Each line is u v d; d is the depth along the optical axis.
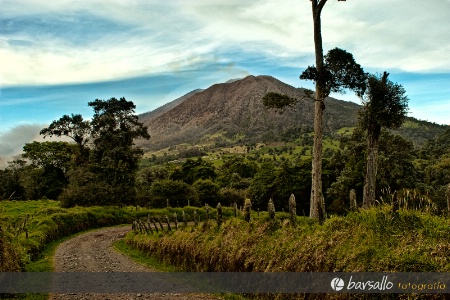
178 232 16.62
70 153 69.62
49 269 15.01
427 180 51.31
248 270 10.41
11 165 70.75
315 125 20.95
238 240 11.48
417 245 7.12
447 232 7.08
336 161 51.53
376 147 25.42
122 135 60.59
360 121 26.08
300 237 9.56
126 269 15.23
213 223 14.18
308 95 21.53
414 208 8.83
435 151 90.25
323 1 20.62
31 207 43.28
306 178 56.72
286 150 188.12
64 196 43.72
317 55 21.17
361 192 41.47
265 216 11.70
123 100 63.19
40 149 70.88
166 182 53.97
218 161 170.38
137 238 23.09
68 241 26.89
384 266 7.12
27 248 17.62
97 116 61.78
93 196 43.97
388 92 23.59
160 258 17.05
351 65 20.92
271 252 9.96
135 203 49.25
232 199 62.22
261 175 62.19
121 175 50.59
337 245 8.39
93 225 36.56
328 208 43.75
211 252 12.42
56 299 9.99
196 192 56.22
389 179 37.91
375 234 8.02
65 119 63.22
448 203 7.63
